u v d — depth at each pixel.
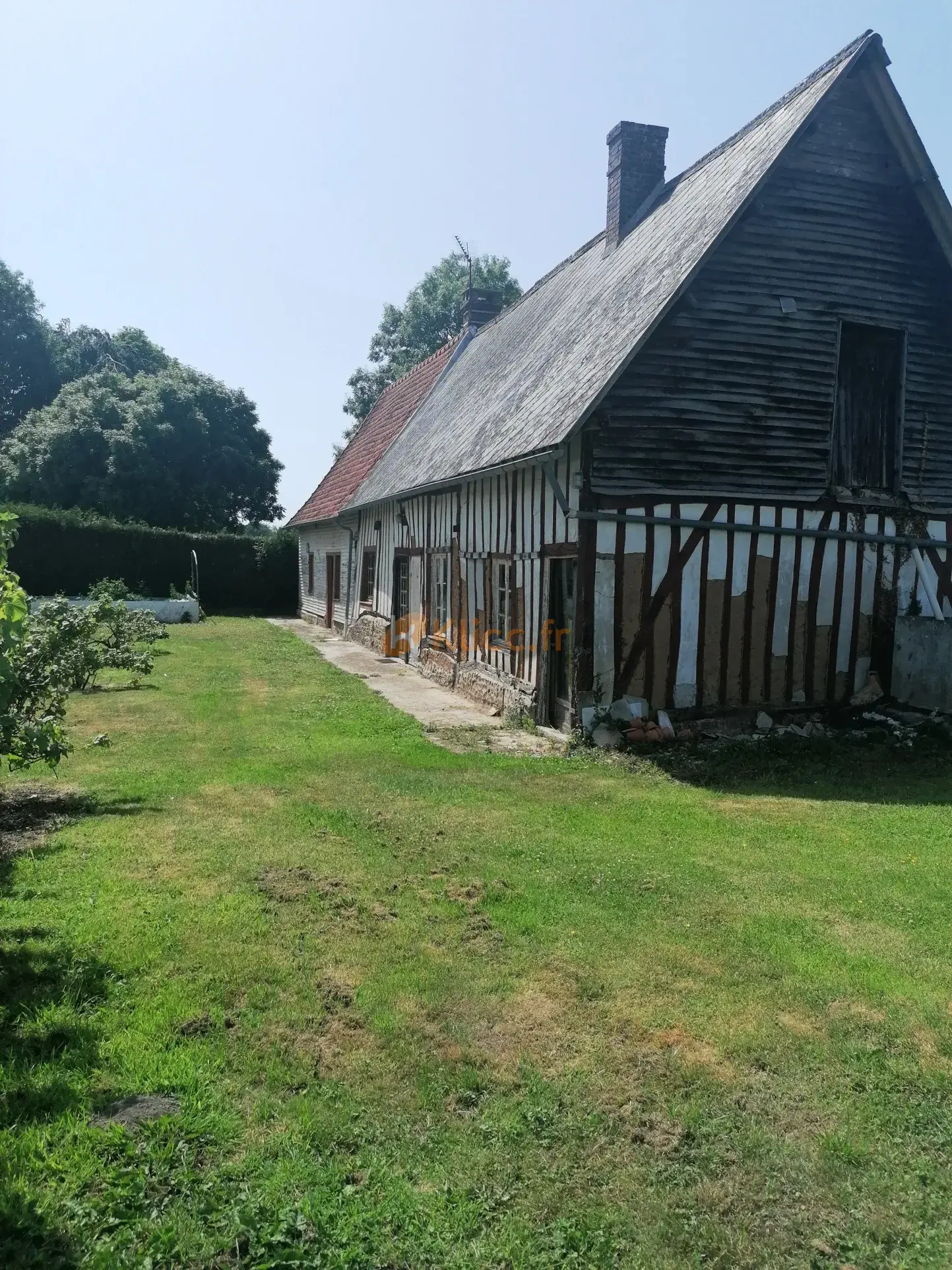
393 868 5.38
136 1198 2.60
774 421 9.80
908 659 10.24
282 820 6.27
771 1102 3.18
